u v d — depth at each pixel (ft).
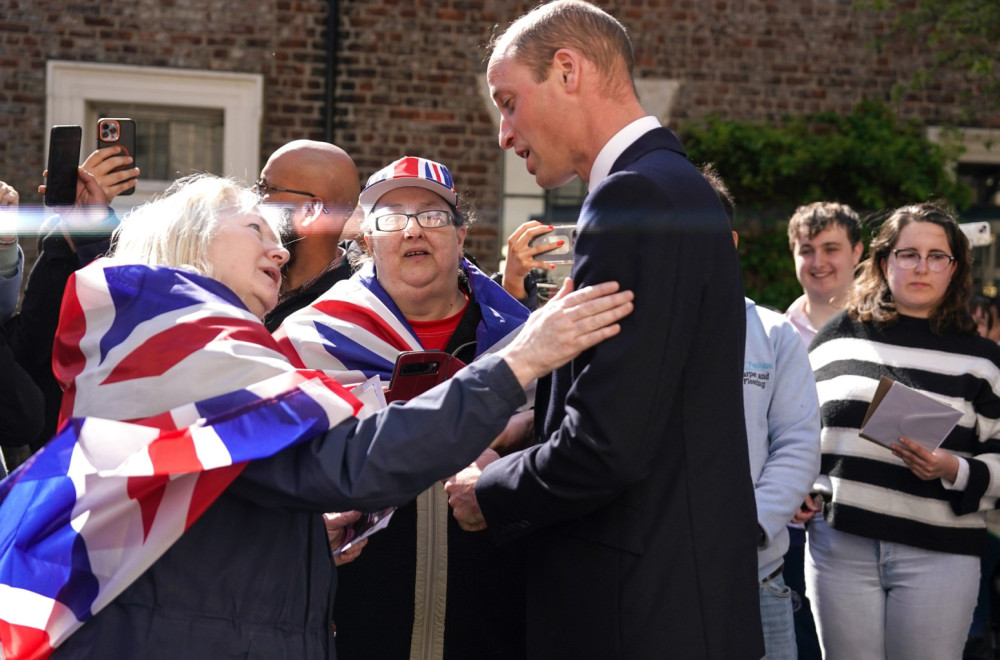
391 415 5.71
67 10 21.04
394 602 8.13
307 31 21.65
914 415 9.59
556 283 9.65
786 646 9.04
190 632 5.56
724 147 22.59
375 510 5.74
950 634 9.82
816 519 10.35
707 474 6.06
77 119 21.08
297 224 10.12
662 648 5.95
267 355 5.72
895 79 23.36
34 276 8.68
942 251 10.19
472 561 8.13
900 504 9.86
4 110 20.92
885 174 22.85
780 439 9.20
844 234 12.76
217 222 6.27
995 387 10.19
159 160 21.58
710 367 6.08
